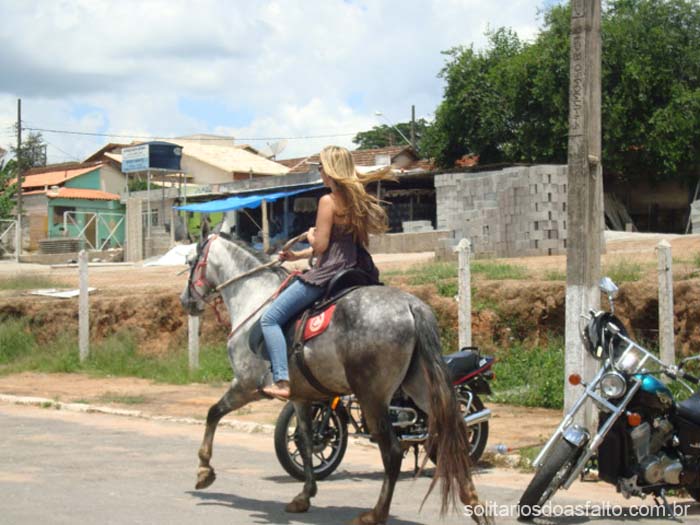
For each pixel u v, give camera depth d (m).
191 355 17.06
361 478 9.04
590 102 9.58
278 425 8.61
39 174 67.25
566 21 37.09
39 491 7.93
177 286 21.02
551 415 12.37
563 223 21.75
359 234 7.11
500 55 40.41
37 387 16.52
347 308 6.76
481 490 8.34
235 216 44.22
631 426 7.02
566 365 9.70
